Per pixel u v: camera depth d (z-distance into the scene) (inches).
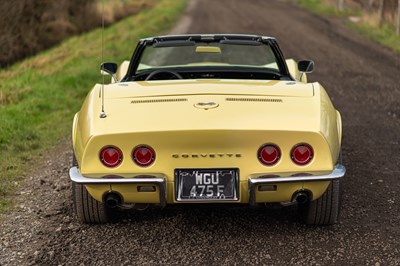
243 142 161.2
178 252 169.9
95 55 666.2
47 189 232.1
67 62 624.7
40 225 192.5
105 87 195.5
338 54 690.2
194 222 192.7
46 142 314.8
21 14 767.1
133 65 232.4
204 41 227.3
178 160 162.9
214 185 164.4
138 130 160.7
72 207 209.9
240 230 185.9
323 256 166.4
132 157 162.9
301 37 864.3
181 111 169.2
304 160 161.9
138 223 192.1
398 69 581.9
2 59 729.0
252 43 224.1
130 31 925.8
